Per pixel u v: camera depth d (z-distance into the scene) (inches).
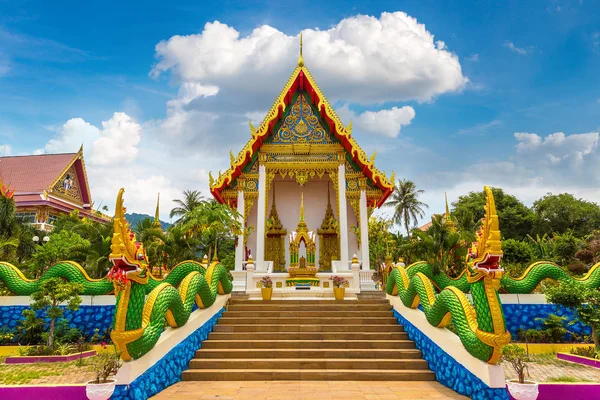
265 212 762.8
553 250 1040.8
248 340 420.8
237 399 293.1
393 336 425.4
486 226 260.5
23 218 1028.5
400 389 321.7
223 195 783.7
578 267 850.8
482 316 265.7
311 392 312.8
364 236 751.7
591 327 453.1
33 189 1581.0
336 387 328.8
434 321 354.3
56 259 786.8
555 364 412.5
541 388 280.2
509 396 257.1
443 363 335.6
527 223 1887.3
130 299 267.0
